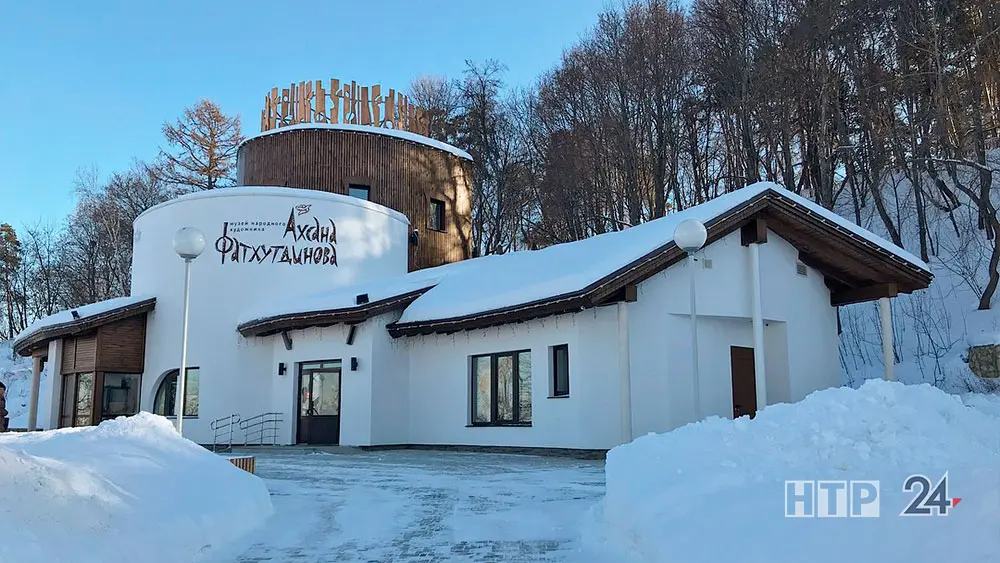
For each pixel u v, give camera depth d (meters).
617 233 18.16
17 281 49.66
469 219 31.66
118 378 23.03
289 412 20.80
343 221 23.30
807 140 31.42
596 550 6.37
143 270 23.97
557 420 16.12
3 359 43.81
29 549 4.82
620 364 14.32
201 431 21.75
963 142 24.75
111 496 6.24
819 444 6.43
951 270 24.81
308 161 27.84
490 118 42.66
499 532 7.38
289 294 22.28
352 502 9.45
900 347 22.77
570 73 38.03
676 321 15.81
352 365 19.28
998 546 3.76
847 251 16.28
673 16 35.16
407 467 13.92
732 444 6.91
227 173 44.72
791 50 29.02
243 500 8.16
